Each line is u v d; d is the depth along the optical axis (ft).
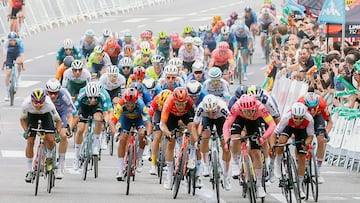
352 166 97.71
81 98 88.89
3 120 132.57
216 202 77.00
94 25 256.11
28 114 78.43
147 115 83.97
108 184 85.81
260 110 74.18
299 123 75.05
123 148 86.74
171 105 80.38
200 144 79.25
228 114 77.41
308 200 78.84
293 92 117.91
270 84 138.62
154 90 95.86
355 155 97.45
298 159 76.64
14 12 205.57
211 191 82.94
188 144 79.77
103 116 89.30
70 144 113.70
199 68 98.48
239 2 312.09
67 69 111.04
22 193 79.36
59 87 80.84
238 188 85.10
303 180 78.38
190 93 79.66
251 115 74.02
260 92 79.77
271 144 76.23
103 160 102.47
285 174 75.97
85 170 88.28
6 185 83.97
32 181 81.10
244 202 76.95
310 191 83.66
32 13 241.35
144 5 316.40
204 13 282.56
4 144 112.98
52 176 81.66
